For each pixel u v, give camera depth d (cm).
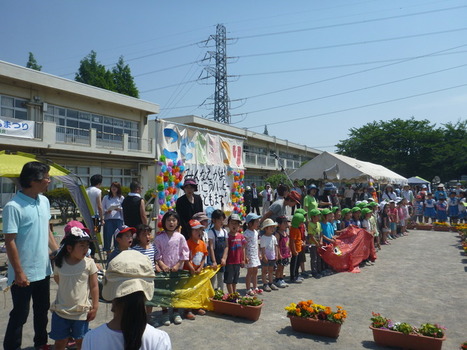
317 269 794
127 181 2623
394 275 799
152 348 185
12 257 355
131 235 510
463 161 3803
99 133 2359
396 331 437
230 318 522
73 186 674
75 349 412
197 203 623
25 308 375
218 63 3991
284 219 705
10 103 1875
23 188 382
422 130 4153
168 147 719
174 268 508
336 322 458
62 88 2050
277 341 447
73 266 360
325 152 1417
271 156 4281
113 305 190
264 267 662
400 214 1466
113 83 3422
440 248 1152
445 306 590
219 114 3972
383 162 4081
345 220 1010
